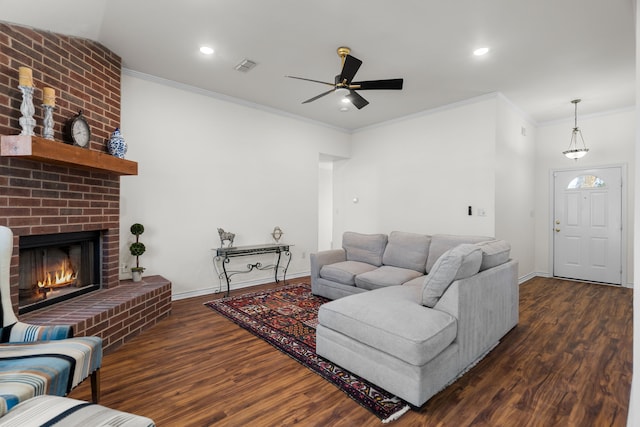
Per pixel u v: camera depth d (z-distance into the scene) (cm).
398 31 277
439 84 391
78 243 290
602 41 293
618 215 479
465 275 216
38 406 109
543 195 550
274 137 490
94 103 286
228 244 437
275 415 171
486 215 425
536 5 241
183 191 394
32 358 143
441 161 473
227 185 436
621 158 476
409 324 189
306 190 536
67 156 226
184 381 204
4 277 167
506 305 276
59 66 252
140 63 337
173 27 270
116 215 312
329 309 225
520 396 190
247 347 255
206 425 163
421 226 499
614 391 195
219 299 388
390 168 545
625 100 445
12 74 219
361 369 204
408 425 164
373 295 242
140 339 270
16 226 220
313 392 193
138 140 357
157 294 309
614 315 339
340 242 642
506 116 448
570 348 256
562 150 530
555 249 540
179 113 390
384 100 448
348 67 277
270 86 400
